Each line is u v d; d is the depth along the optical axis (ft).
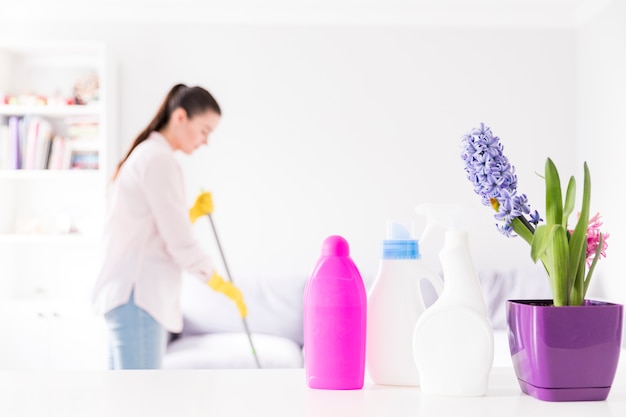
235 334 14.62
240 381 3.55
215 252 16.63
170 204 8.85
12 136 15.61
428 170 16.85
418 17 16.84
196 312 14.73
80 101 16.05
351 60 16.85
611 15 15.12
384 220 16.79
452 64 16.92
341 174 16.80
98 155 15.83
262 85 16.76
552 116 17.01
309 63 16.79
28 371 3.82
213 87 16.70
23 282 16.52
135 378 3.62
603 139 15.62
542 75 17.01
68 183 16.58
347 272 3.40
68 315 14.94
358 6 16.60
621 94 14.69
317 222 16.75
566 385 3.12
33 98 15.75
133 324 8.68
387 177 16.83
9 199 16.25
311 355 3.40
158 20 16.56
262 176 16.74
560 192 3.30
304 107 16.79
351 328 3.36
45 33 16.46
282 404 3.05
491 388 3.43
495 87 16.99
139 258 8.80
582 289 3.31
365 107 16.85
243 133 16.74
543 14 16.88
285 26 16.80
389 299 3.51
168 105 9.67
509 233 3.37
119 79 16.49
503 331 14.53
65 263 16.52
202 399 3.14
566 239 3.26
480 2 16.35
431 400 3.14
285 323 14.89
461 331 3.21
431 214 3.37
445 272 3.28
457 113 16.92
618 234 14.92
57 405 3.03
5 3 15.97
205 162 16.69
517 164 16.97
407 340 3.46
